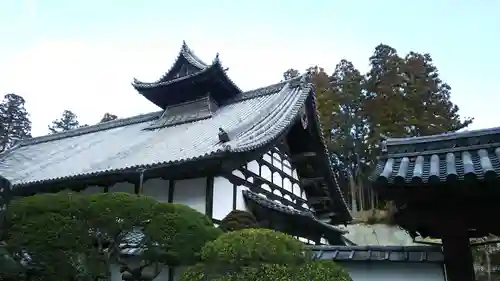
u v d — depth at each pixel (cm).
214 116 1780
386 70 3459
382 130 3136
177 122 1823
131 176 1188
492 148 516
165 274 981
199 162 1076
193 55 2047
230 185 1200
